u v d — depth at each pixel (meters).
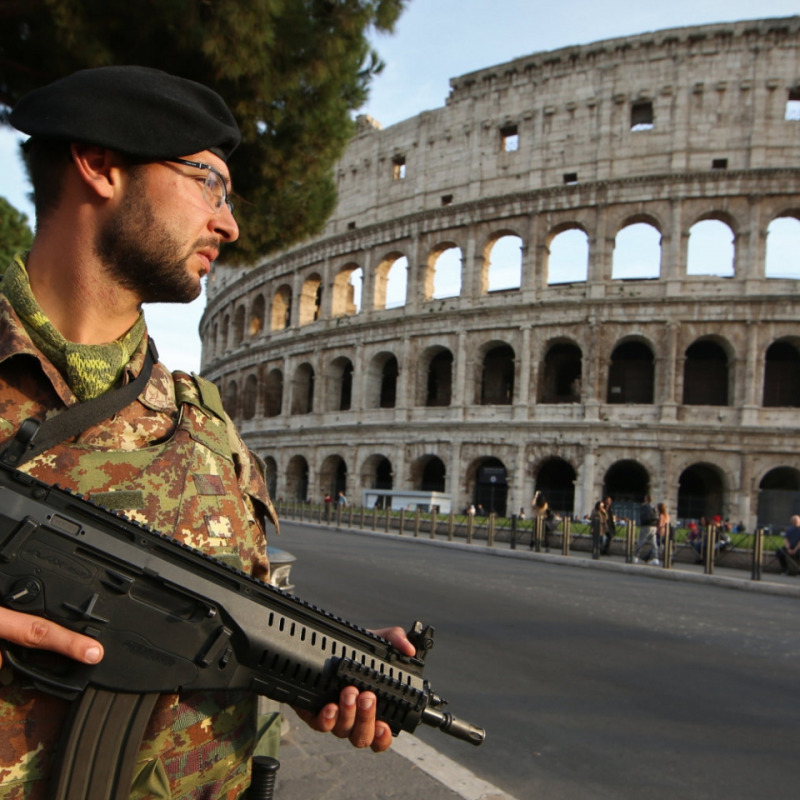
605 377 47.50
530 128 52.62
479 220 53.28
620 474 54.69
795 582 23.27
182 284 2.25
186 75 12.63
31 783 1.76
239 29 11.60
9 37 11.98
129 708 1.88
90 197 2.08
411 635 2.61
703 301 45.91
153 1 11.06
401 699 2.42
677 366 46.19
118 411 2.11
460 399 51.75
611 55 50.31
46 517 1.83
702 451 44.88
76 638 1.73
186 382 2.48
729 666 11.86
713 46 48.12
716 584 23.58
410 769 6.70
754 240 45.84
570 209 50.16
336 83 14.41
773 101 47.06
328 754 7.00
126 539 1.96
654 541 28.73
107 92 2.02
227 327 78.12
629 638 13.62
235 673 2.10
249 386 70.38
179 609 2.00
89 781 1.79
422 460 53.22
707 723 8.91
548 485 55.16
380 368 57.97
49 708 1.82
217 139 2.18
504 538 36.66
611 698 9.77
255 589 2.18
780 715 9.36
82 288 2.12
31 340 2.01
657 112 49.00
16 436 1.88
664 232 47.66
